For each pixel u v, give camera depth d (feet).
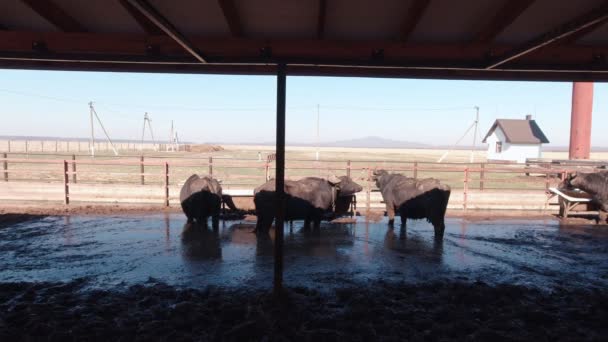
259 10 14.69
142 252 23.47
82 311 14.96
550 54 16.79
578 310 15.64
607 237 28.99
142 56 15.83
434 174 73.26
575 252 24.98
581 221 34.81
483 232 30.17
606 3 10.21
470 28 15.96
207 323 14.12
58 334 12.94
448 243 26.63
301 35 16.63
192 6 14.26
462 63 16.48
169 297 16.63
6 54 15.46
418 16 14.47
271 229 30.01
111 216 33.94
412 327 14.11
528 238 28.50
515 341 13.03
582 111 88.58
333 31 16.48
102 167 77.71
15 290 17.42
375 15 15.21
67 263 21.38
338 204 34.32
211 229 29.68
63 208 36.81
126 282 18.56
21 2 13.83
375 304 15.85
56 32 15.65
